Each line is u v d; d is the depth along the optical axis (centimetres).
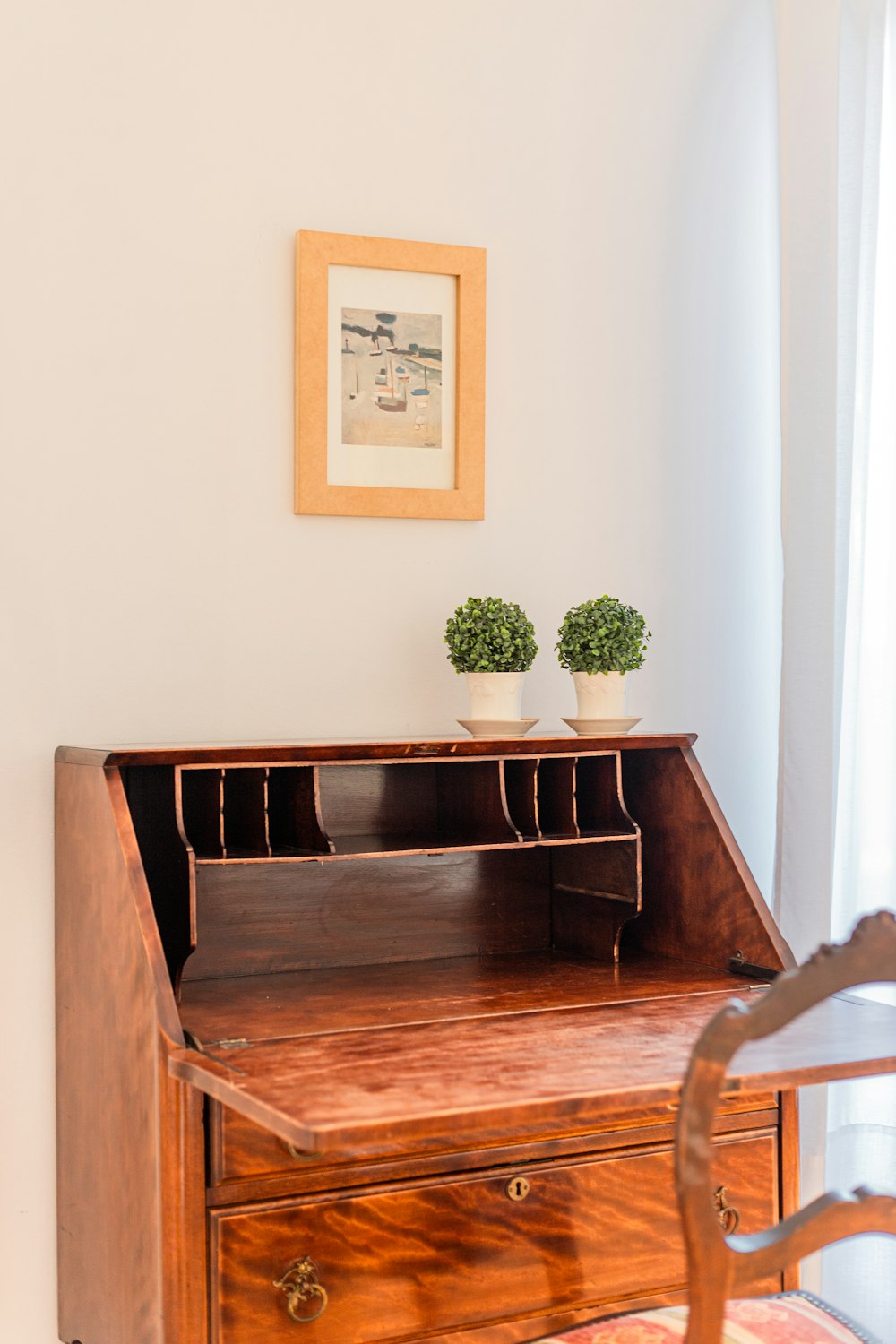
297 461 218
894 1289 236
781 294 242
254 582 217
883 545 239
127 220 209
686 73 248
